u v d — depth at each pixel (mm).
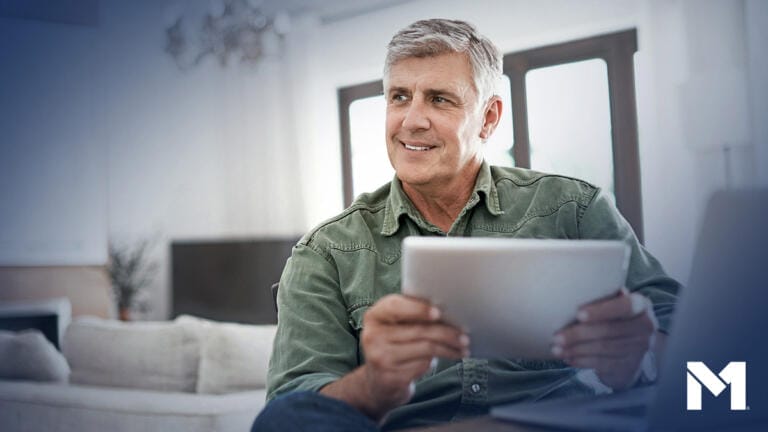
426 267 868
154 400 2000
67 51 5738
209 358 2086
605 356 946
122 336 2193
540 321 913
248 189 5453
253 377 2105
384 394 942
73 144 5719
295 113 5285
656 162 3744
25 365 2359
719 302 774
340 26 5195
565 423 792
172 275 4922
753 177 3404
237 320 4711
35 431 2135
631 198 3945
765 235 777
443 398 1294
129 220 5902
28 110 5566
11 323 4637
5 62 5504
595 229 1439
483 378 1303
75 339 2260
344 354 1269
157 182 5848
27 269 5406
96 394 2076
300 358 1248
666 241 3707
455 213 1467
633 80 3936
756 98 3385
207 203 5625
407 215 1419
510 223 1428
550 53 4195
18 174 5504
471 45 1422
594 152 4086
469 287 874
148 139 5902
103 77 5887
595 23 3996
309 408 872
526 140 4270
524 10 4250
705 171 3547
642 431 766
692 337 771
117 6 5918
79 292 5559
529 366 1347
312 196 5277
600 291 911
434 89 1382
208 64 5320
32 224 5488
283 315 1313
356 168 5227
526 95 4285
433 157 1389
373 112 5137
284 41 5215
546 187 1472
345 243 1396
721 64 3471
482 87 1438
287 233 5312
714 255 775
